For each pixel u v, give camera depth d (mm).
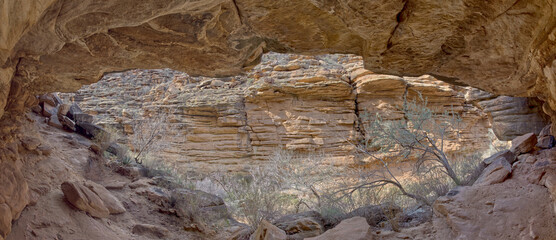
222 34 4648
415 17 3865
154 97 21016
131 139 16453
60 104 9883
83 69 5082
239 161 17656
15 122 4859
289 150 17500
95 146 8703
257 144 17812
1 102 2893
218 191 11070
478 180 5426
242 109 18391
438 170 7293
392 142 8148
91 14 3164
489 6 3531
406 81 18234
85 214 5727
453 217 4617
